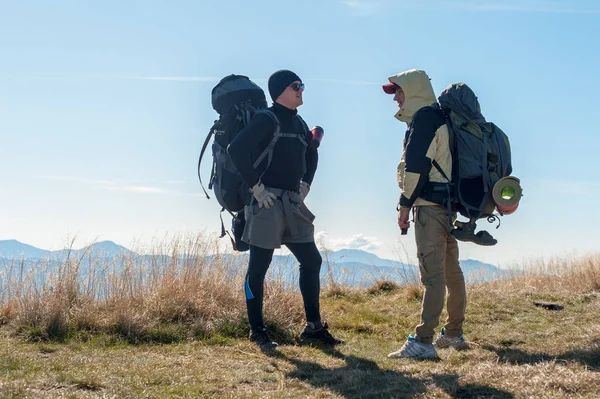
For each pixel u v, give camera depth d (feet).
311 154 19.33
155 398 12.96
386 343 19.71
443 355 16.81
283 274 23.82
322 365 16.15
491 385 13.21
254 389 13.97
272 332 19.92
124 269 22.94
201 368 15.49
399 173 16.70
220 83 19.12
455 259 17.93
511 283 32.35
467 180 16.14
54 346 17.98
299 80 18.06
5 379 13.78
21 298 20.83
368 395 13.30
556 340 17.85
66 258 22.61
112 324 19.84
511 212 15.89
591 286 30.96
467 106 16.33
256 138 17.39
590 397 12.09
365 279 32.07
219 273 23.73
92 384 13.74
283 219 18.13
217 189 18.98
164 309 21.29
